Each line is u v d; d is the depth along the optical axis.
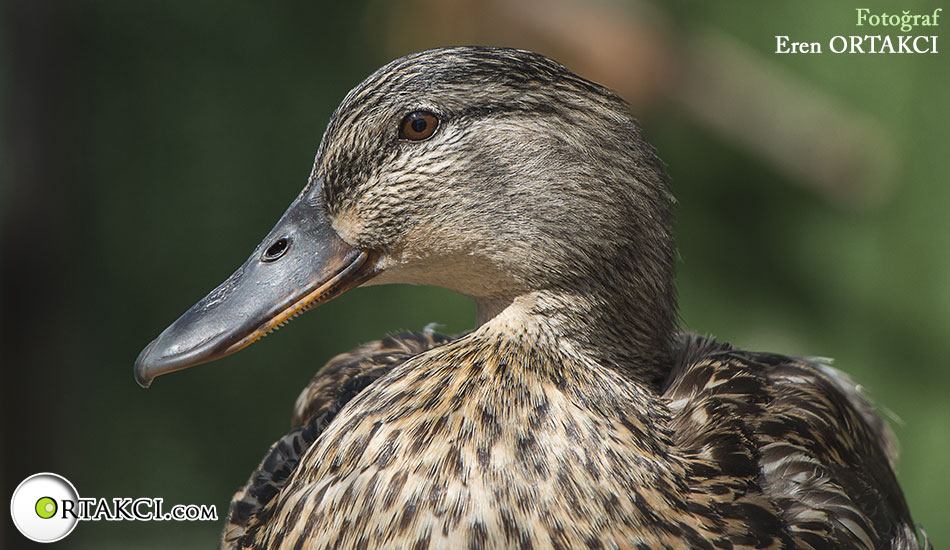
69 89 9.33
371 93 3.92
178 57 10.27
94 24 9.92
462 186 3.87
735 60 9.61
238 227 10.02
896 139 10.06
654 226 3.98
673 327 4.20
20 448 8.77
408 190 3.92
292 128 10.30
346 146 3.97
